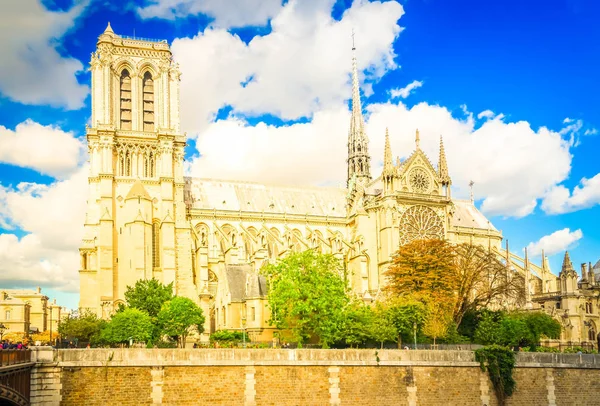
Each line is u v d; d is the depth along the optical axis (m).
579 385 90.75
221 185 159.75
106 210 129.62
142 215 129.50
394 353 84.25
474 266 127.38
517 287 129.62
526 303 142.50
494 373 86.62
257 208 157.75
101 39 138.25
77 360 71.69
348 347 100.19
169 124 140.88
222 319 124.00
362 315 98.81
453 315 113.94
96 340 106.69
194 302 117.44
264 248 132.38
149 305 113.12
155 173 137.25
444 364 86.06
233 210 152.50
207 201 153.75
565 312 146.00
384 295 126.00
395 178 149.38
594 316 151.50
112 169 133.25
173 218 134.88
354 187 164.75
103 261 126.88
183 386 75.38
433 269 116.62
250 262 132.88
